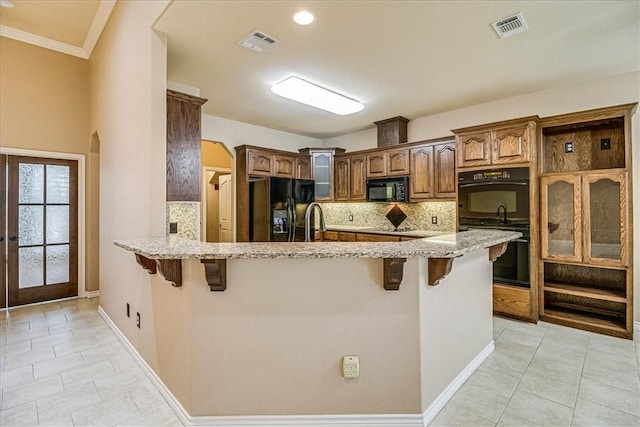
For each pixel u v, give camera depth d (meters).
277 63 3.11
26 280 4.04
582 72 3.29
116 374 2.36
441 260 1.82
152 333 2.27
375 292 1.77
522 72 3.30
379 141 5.21
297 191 5.28
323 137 6.23
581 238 3.25
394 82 3.56
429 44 2.74
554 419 1.85
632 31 2.54
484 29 2.51
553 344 2.87
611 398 2.05
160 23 2.42
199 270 1.76
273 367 1.77
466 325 2.33
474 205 3.79
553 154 3.67
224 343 1.77
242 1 2.17
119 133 3.17
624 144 3.08
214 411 1.78
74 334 3.11
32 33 3.89
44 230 4.15
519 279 3.51
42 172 4.13
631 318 2.98
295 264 1.76
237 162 5.13
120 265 3.03
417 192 4.72
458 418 1.86
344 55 2.94
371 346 1.78
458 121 4.50
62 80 4.22
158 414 1.91
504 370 2.40
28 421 1.84
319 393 1.77
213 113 4.72
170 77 3.43
